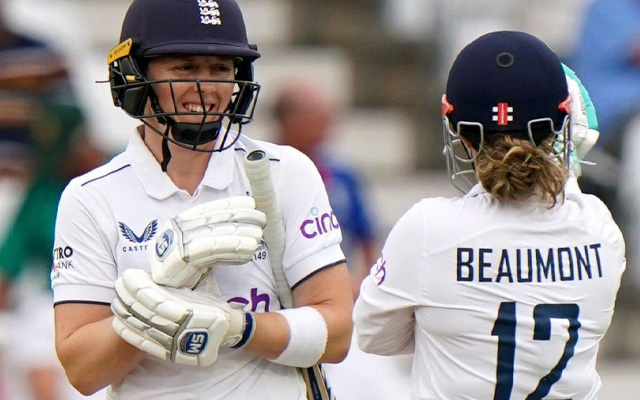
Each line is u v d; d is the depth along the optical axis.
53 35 23.48
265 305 10.43
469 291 10.35
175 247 9.59
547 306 10.33
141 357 10.09
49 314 18.56
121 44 10.09
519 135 10.27
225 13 10.10
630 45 26.11
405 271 10.58
